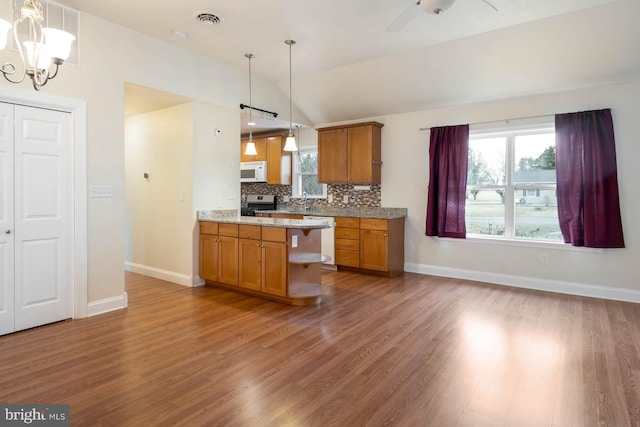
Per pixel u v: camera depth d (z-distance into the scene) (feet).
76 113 10.84
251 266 13.21
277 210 21.84
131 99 14.21
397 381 7.47
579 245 13.52
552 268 14.42
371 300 13.15
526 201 15.34
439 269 17.12
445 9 8.77
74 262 10.94
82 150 10.95
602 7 10.65
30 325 10.14
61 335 9.72
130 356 8.50
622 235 12.98
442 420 6.19
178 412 6.33
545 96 14.35
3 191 9.58
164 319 11.04
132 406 6.50
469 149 16.63
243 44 13.32
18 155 9.82
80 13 10.87
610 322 10.92
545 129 14.70
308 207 21.31
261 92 17.30
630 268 13.01
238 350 8.89
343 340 9.54
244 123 19.80
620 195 13.07
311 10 10.80
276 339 9.57
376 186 19.06
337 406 6.57
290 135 12.94
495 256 15.70
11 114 9.67
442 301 13.03
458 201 16.25
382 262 16.76
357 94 17.54
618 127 13.06
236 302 12.82
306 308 12.18
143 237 16.75
